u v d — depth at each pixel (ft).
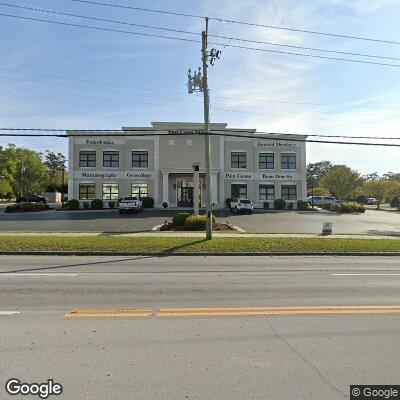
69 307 23.41
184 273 36.35
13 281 31.58
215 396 12.63
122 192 146.51
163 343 17.26
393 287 30.17
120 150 147.43
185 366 14.84
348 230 83.20
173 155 147.95
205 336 18.25
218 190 149.48
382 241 61.36
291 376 14.08
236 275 35.40
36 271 36.83
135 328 19.39
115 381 13.58
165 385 13.33
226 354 16.06
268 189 152.97
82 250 51.52
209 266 41.19
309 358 15.69
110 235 66.08
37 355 15.79
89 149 146.41
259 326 19.85
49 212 125.59
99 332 18.72
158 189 147.02
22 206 129.90
